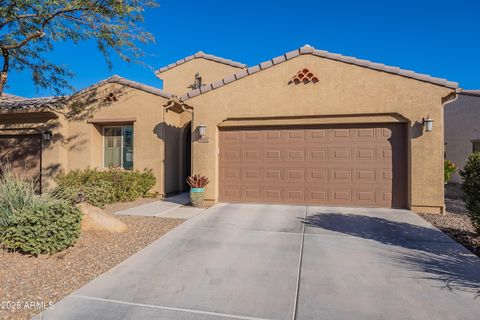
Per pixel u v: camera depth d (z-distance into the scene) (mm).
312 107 9523
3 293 3980
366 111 9180
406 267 4961
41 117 12969
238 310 3695
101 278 4559
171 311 3668
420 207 8914
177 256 5504
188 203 10742
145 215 8695
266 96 9852
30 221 5254
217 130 10406
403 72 8914
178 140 13914
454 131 20500
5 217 5516
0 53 8836
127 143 13227
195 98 10383
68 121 13273
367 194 9547
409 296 4008
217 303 3859
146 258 5391
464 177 6035
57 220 5402
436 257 5398
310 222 7840
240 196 10414
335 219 8117
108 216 7004
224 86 10172
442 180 8758
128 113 12758
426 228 7234
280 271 4832
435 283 4383
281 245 6086
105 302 3867
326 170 9820
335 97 9367
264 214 8758
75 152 13133
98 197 9602
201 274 4730
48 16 8414
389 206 9406
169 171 12938
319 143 9867
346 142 9672
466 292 4117
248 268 4957
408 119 8961
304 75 9547
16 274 4543
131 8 8727
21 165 13508
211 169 10250
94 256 5398
